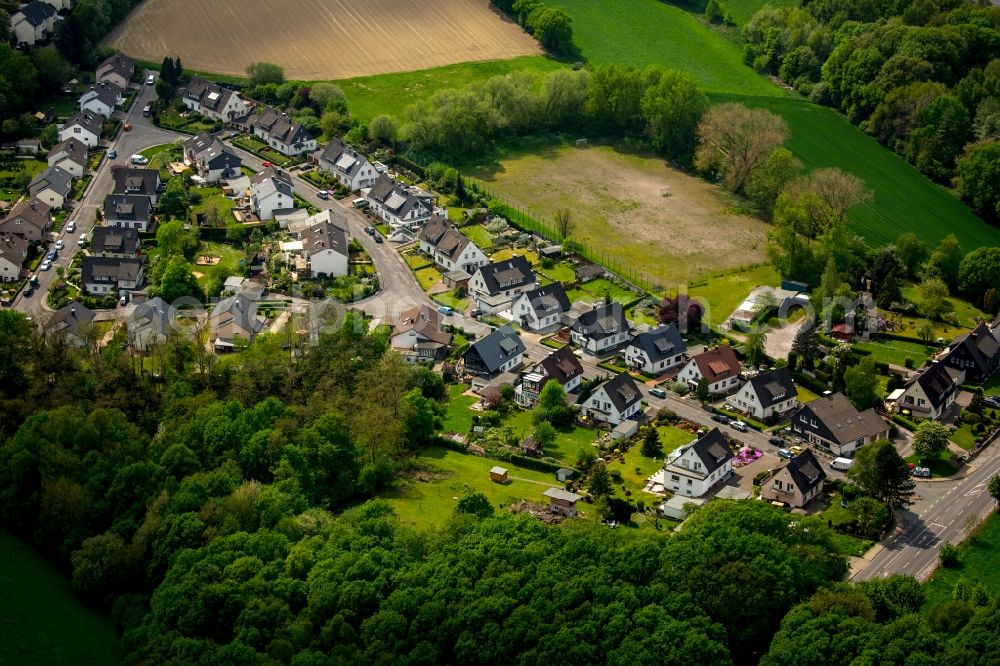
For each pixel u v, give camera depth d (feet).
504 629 500.74
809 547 570.87
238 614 510.58
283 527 562.66
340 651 493.77
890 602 553.23
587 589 522.47
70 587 556.51
